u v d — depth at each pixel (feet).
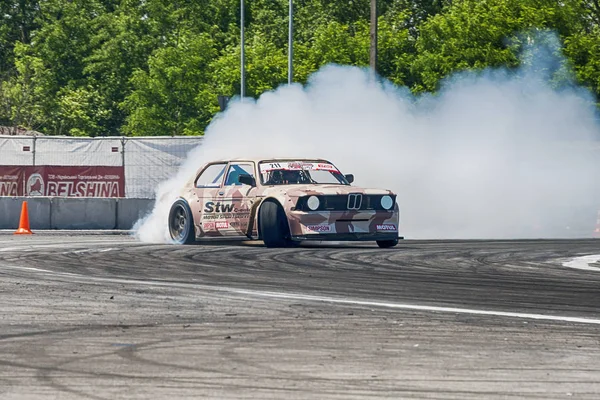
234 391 41.09
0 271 90.02
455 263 100.78
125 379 43.42
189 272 89.56
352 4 512.63
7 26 579.07
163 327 57.67
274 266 95.35
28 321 59.98
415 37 458.91
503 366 46.47
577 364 47.03
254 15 527.81
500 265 99.19
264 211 117.60
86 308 65.67
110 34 504.02
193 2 508.53
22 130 395.96
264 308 65.82
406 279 84.79
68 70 504.84
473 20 337.11
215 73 397.80
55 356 48.70
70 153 206.28
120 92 485.97
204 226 126.21
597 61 327.88
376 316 62.34
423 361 47.60
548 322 60.23
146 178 205.16
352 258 104.53
